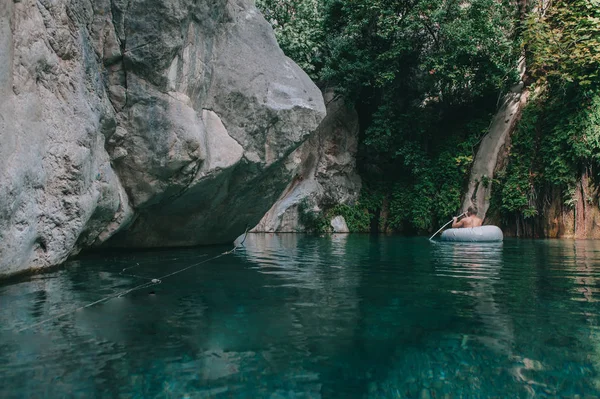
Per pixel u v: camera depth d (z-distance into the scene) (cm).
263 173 830
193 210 800
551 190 1409
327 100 1881
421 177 1709
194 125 663
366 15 1625
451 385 199
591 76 1323
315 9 1709
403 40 1616
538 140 1459
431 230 1677
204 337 267
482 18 1472
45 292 399
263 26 861
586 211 1340
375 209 1891
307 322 303
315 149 1877
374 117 1803
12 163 403
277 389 193
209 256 726
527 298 388
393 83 1722
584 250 888
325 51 1777
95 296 384
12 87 414
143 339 262
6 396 183
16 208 418
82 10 551
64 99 502
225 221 898
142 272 528
